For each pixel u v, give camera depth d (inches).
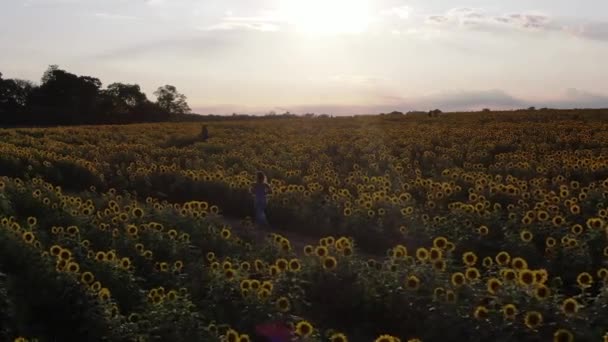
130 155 1306.6
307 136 1804.9
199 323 342.6
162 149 1464.1
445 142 1481.3
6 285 363.3
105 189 984.9
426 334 351.9
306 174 1081.4
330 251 442.9
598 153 1173.1
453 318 344.5
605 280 356.8
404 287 390.0
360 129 1972.2
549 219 577.9
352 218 657.6
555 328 316.2
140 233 531.2
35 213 627.8
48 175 1017.5
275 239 529.7
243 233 658.8
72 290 367.6
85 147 1476.4
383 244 615.8
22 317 346.0
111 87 4660.4
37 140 1619.1
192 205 658.2
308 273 419.5
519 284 349.1
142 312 374.3
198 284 426.3
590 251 486.0
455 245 537.0
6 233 434.0
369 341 366.6
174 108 5315.0
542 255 501.0
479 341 324.5
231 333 298.4
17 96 4313.5
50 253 413.1
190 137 1792.6
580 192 724.7
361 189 799.7
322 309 399.2
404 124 2148.1
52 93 4320.9
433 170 1043.3
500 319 328.5
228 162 1238.3
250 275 439.5
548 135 1534.2
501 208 686.5
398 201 679.7
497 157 1170.0
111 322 345.4
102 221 584.4
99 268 411.8
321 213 705.0
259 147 1524.4
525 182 824.9
